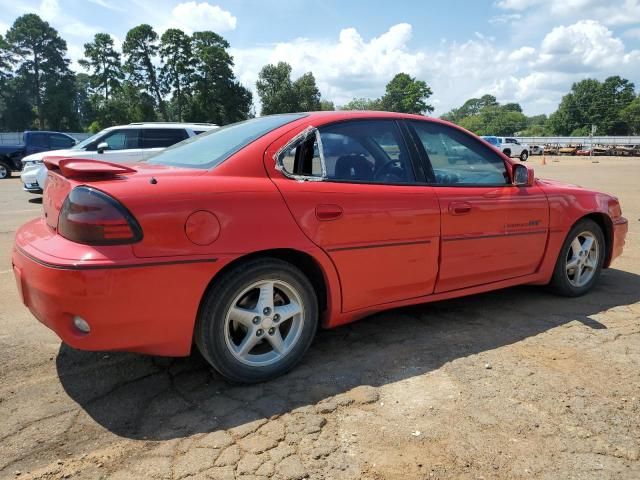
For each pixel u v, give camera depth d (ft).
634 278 17.46
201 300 8.89
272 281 9.51
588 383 9.81
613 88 369.91
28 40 273.54
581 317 13.46
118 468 7.22
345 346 11.50
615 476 7.17
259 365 9.64
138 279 8.04
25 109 274.16
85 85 375.25
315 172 10.30
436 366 10.49
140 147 35.68
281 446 7.74
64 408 8.77
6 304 14.07
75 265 7.75
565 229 14.34
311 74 274.36
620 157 172.96
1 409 8.70
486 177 13.01
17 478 6.97
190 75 247.91
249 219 9.02
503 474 7.18
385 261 10.82
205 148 10.94
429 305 14.32
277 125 10.62
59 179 9.00
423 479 7.06
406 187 11.28
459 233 11.95
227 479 6.98
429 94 373.40
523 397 9.25
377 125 11.50
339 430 8.18
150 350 8.62
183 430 8.15
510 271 13.39
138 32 242.78
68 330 8.13
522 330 12.50
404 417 8.57
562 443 7.91
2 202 36.88
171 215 8.29
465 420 8.49
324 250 9.91
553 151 198.29
